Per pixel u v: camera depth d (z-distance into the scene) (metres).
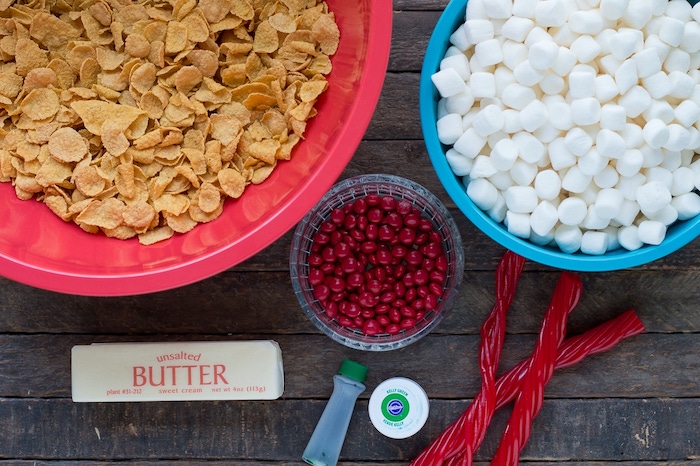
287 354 0.81
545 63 0.70
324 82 0.72
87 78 0.72
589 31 0.71
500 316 0.79
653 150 0.72
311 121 0.73
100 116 0.72
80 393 0.79
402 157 0.80
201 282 0.81
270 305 0.81
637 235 0.73
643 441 0.81
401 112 0.80
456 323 0.81
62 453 0.81
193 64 0.72
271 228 0.70
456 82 0.72
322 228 0.79
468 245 0.81
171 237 0.72
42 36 0.72
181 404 0.81
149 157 0.72
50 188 0.72
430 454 0.79
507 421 0.81
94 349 0.78
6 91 0.71
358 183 0.80
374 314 0.79
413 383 0.79
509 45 0.72
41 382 0.81
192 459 0.81
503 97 0.72
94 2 0.72
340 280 0.78
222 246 0.70
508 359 0.81
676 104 0.73
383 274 0.79
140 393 0.79
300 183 0.71
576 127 0.72
